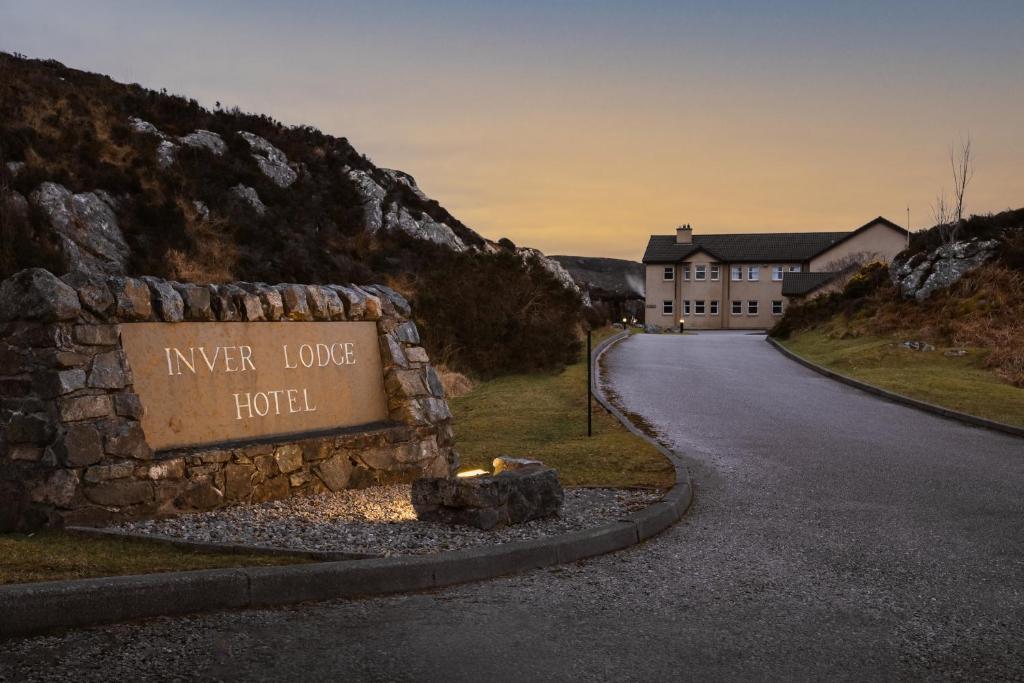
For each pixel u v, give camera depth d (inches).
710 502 353.7
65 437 261.0
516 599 215.0
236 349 326.6
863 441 538.9
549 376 956.0
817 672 168.4
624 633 189.8
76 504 260.1
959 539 290.2
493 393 797.2
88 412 268.7
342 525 276.4
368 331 386.9
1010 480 409.7
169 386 301.7
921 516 327.9
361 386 378.0
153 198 1280.8
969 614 208.7
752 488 385.4
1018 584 236.4
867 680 164.9
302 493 330.6
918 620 203.6
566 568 248.1
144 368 294.5
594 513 304.8
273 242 1375.5
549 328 1021.2
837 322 1413.6
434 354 948.6
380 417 385.7
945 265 1298.0
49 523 255.4
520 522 284.4
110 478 269.0
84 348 273.0
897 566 254.4
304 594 207.8
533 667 166.4
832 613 208.2
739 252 2842.0
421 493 288.0
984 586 234.1
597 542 266.8
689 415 657.0
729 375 967.0
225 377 321.4
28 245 996.6
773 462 458.3
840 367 1016.2
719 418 641.6
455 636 183.6
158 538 243.6
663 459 444.5
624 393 797.2
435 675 159.8
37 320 267.6
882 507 344.5
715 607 211.8
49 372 264.2
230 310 325.7
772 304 2778.1
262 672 157.0
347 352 373.7
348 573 214.1
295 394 347.6
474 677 159.5
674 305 2829.7
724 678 163.9
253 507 301.7
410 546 248.2
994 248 1284.4
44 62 1670.8
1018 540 289.3
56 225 1093.8
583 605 211.2
